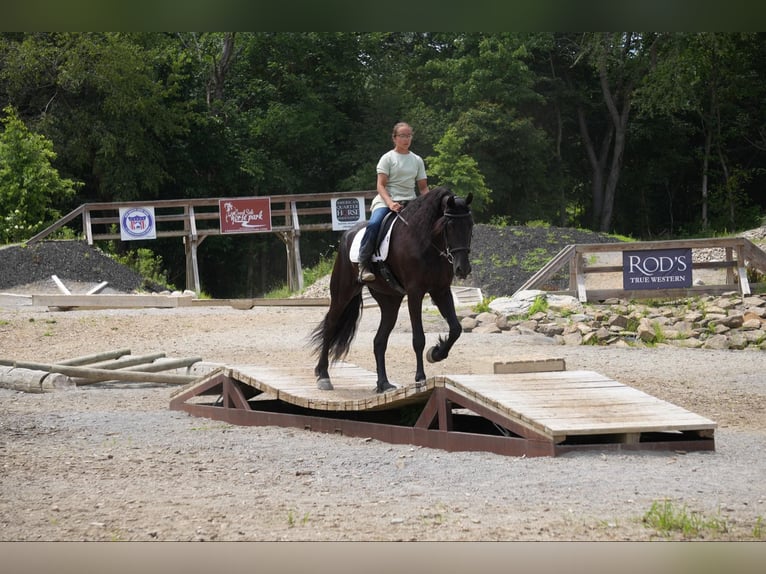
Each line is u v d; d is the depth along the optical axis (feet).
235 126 148.56
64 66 124.98
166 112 132.05
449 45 171.73
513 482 23.44
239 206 103.81
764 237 97.40
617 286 85.40
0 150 109.29
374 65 157.17
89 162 132.98
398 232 31.94
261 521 20.27
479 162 152.87
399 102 155.84
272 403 39.14
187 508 21.58
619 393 29.58
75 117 127.95
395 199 33.58
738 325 63.21
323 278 99.76
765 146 167.94
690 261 69.67
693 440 27.37
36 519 20.67
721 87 157.89
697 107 152.66
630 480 23.31
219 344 62.80
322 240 152.87
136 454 28.94
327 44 149.89
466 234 30.09
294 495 22.95
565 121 177.17
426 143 151.64
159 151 136.15
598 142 184.14
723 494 21.91
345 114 157.28
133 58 126.41
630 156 182.09
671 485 22.77
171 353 58.65
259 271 153.99
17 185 107.76
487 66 157.89
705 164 161.68
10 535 19.40
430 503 21.63
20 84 127.65
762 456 26.81
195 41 146.61
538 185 164.55
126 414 38.40
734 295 67.92
